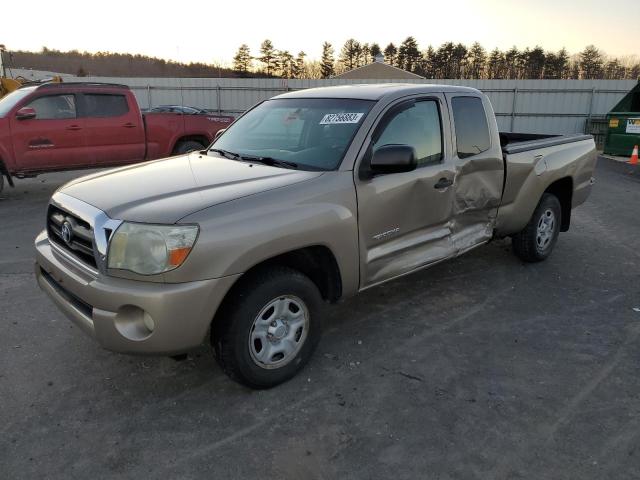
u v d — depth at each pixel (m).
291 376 3.39
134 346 2.80
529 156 5.05
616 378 3.48
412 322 4.29
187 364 3.60
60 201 3.30
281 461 2.69
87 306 2.99
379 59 47.09
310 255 3.45
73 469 2.63
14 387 3.32
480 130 4.55
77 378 3.44
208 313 2.83
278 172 3.48
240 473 2.61
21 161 8.94
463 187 4.34
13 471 2.61
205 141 11.18
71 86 9.36
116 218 2.84
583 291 4.97
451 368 3.59
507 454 2.75
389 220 3.74
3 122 8.67
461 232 4.48
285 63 82.06
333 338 4.00
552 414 3.09
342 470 2.63
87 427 2.95
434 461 2.70
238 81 27.48
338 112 3.92
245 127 4.47
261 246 2.96
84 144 9.51
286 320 3.28
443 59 81.69
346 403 3.18
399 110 3.89
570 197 5.84
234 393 3.27
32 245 6.37
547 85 25.06
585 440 2.86
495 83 25.47
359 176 3.52
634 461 2.70
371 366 3.60
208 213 2.84
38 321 4.24
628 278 5.34
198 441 2.84
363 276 3.64
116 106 9.85
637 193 10.55
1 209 8.43
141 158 10.31
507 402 3.20
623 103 17.50
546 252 5.68
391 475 2.60
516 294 4.88
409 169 3.45
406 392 3.30
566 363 3.67
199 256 2.76
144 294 2.71
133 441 2.84
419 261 4.06
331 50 83.88
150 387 3.34
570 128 25.44
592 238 6.90
